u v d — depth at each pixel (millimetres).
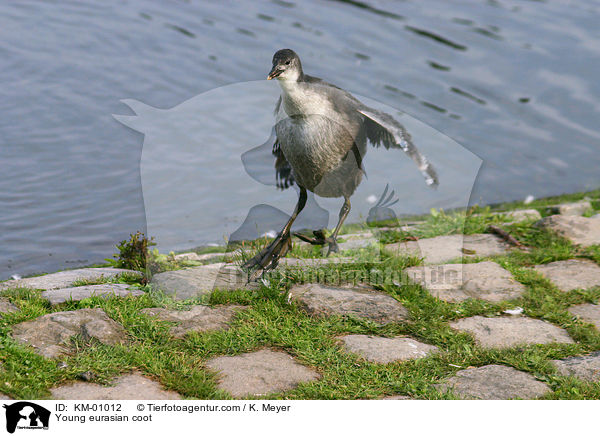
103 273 9055
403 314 8023
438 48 20609
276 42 20422
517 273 9445
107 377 6465
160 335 7199
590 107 18516
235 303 8062
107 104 17078
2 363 6418
